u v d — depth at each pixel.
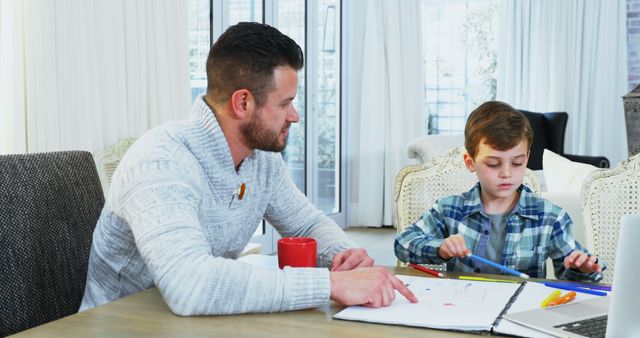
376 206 6.27
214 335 1.05
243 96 1.32
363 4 6.29
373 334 1.05
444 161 2.15
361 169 6.28
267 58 1.31
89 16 3.17
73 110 3.11
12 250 1.37
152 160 1.28
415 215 2.15
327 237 1.57
